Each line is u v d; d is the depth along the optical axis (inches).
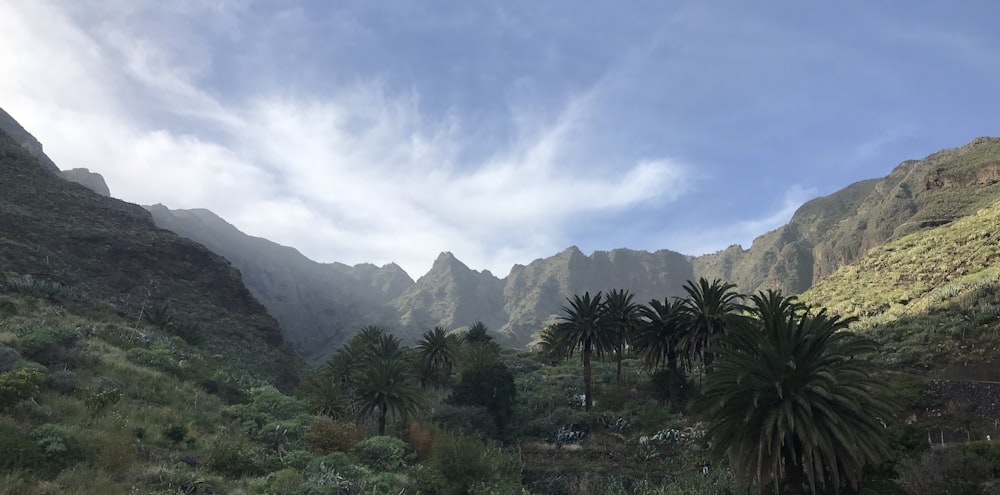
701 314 1828.2
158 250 4650.6
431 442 1552.7
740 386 860.6
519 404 2281.0
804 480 851.4
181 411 1143.6
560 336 2237.9
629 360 3302.2
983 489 761.0
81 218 4448.8
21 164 4660.4
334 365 2500.0
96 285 3548.2
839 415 797.9
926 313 2289.6
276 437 1168.2
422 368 2802.7
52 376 961.5
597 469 1477.6
